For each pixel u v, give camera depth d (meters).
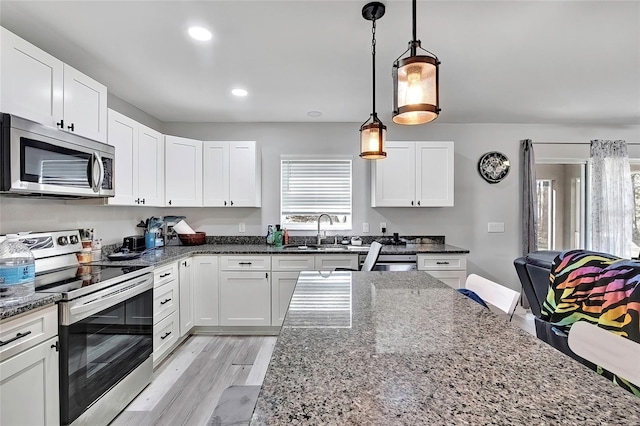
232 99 3.18
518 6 1.75
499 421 0.55
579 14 1.83
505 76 2.67
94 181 2.13
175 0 1.69
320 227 4.00
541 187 5.31
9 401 1.33
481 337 0.94
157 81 2.75
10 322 1.34
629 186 3.98
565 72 2.59
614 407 0.59
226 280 3.27
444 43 2.14
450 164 3.68
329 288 1.58
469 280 1.77
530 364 0.77
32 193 1.87
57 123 1.94
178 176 3.42
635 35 2.04
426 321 1.09
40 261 2.11
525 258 2.34
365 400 0.62
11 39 1.65
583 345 1.05
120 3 1.72
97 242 2.63
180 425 1.88
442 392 0.65
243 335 3.29
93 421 1.76
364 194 4.02
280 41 2.11
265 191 4.00
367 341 0.92
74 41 2.10
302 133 4.01
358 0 1.70
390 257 3.28
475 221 4.05
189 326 3.14
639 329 1.32
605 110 3.53
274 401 0.62
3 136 1.60
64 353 1.58
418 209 4.03
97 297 1.78
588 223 4.15
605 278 1.53
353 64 2.44
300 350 0.85
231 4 1.73
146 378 2.28
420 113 1.31
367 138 1.88
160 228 3.66
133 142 2.79
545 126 4.07
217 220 3.98
